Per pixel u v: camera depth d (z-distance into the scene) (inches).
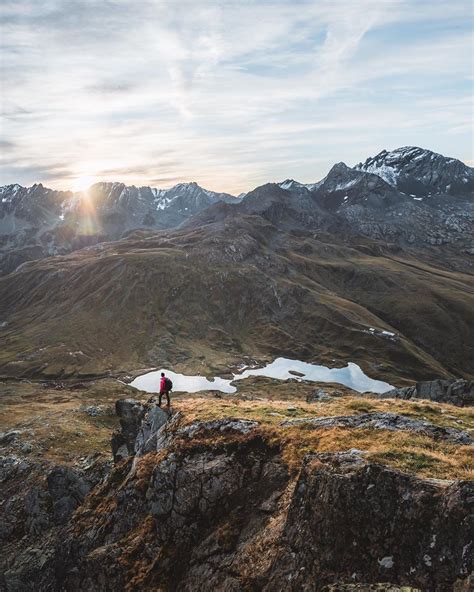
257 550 895.7
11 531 2066.9
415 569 657.0
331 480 823.1
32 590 1600.6
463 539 623.2
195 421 1376.7
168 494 1174.3
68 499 2026.3
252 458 1139.3
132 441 2023.9
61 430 4013.3
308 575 761.6
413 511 706.2
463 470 826.2
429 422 1196.5
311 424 1207.6
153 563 1080.8
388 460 883.4
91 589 1184.8
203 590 914.1
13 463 3070.9
